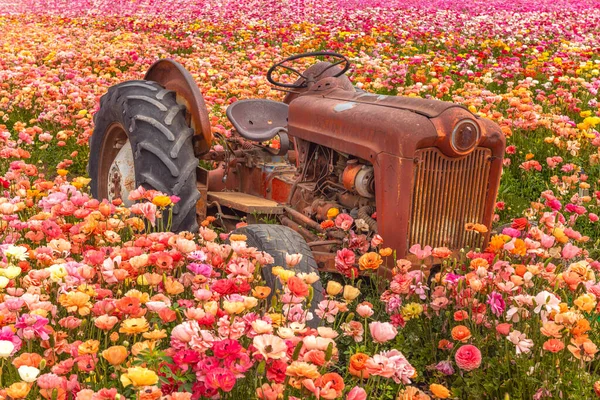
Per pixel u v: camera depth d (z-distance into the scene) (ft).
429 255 11.75
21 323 8.42
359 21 57.72
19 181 15.92
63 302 8.98
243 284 9.65
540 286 12.03
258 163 16.84
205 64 36.24
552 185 20.39
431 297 11.59
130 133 15.07
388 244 12.25
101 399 7.34
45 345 8.88
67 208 12.69
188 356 7.78
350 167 13.16
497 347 10.87
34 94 28.45
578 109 25.82
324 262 12.64
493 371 10.28
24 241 13.93
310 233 14.11
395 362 8.16
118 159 16.53
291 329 8.36
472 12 67.41
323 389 7.27
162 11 71.61
